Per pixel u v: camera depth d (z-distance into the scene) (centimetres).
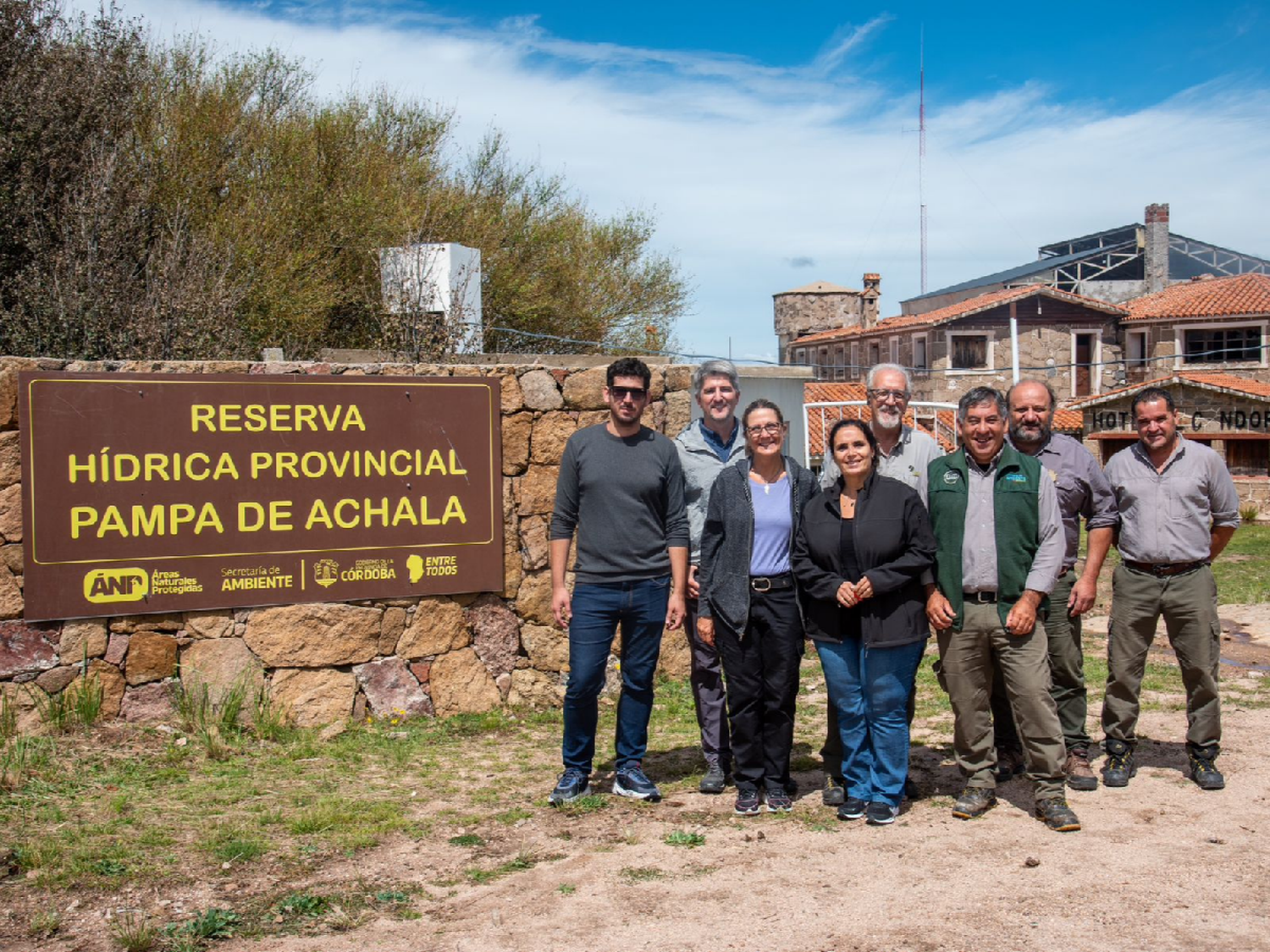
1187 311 3294
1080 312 3406
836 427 511
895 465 547
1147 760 614
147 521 640
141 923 397
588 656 545
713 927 402
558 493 561
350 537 683
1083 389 3441
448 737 669
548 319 2178
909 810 534
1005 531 503
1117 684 572
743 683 524
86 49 1399
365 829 502
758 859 469
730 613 521
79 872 444
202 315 1201
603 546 545
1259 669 867
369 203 1723
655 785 577
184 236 1334
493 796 557
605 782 589
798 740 675
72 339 1104
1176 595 556
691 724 708
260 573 663
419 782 582
